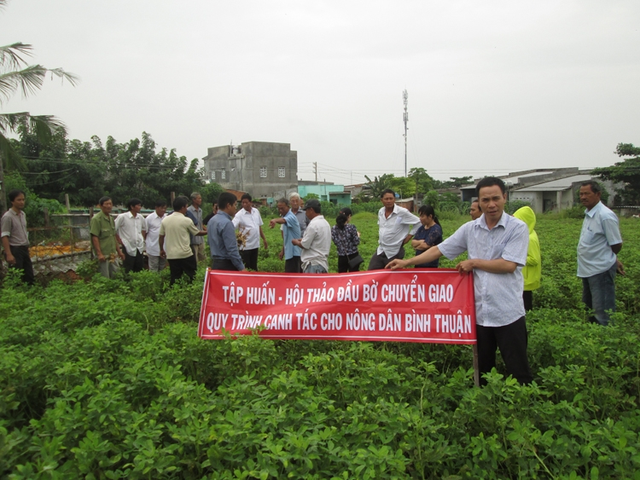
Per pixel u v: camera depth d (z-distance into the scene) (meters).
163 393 3.83
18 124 11.78
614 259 7.02
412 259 5.13
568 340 5.19
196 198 12.33
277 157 65.38
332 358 4.63
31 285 9.50
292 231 9.98
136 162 38.84
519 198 52.09
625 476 3.06
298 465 3.11
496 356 5.45
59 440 3.02
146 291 9.30
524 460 3.28
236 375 4.56
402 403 3.93
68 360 4.48
